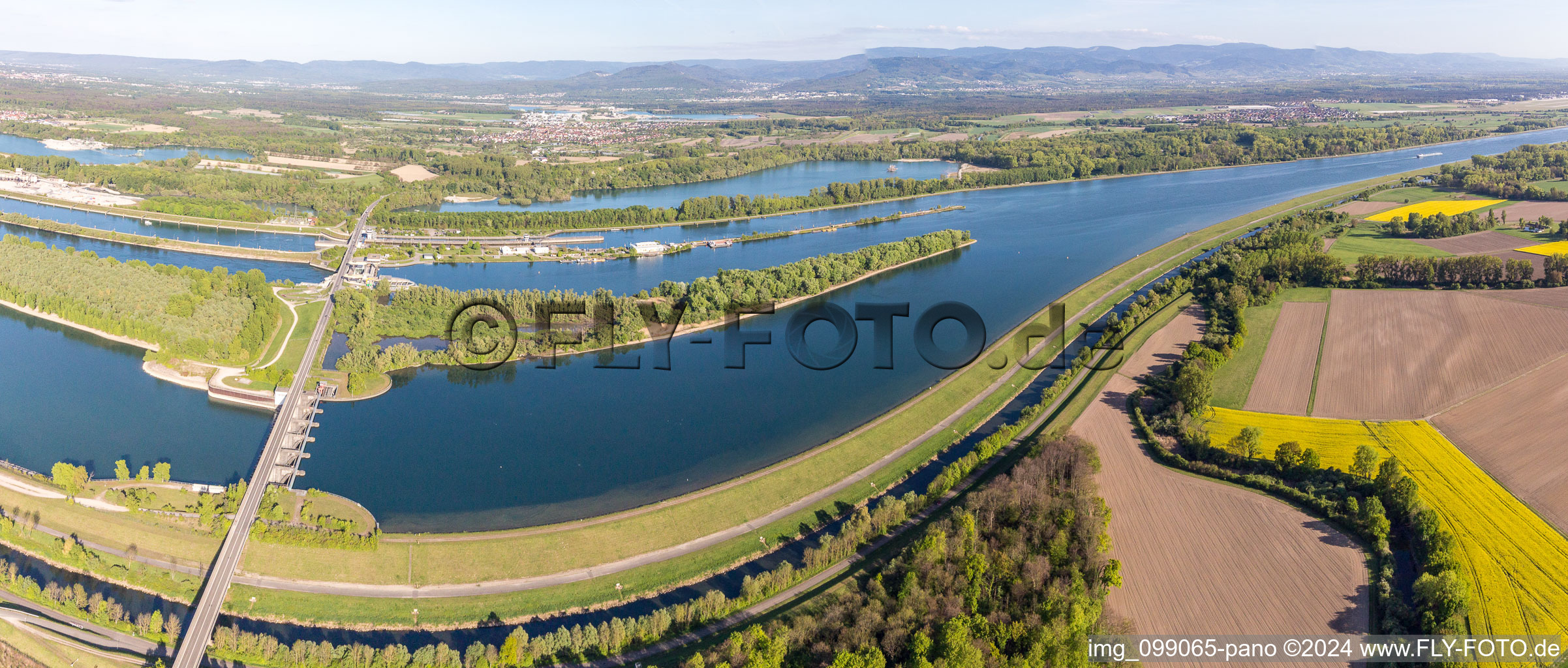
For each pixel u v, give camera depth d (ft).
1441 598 606.55
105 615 643.86
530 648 615.57
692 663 559.79
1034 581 631.56
